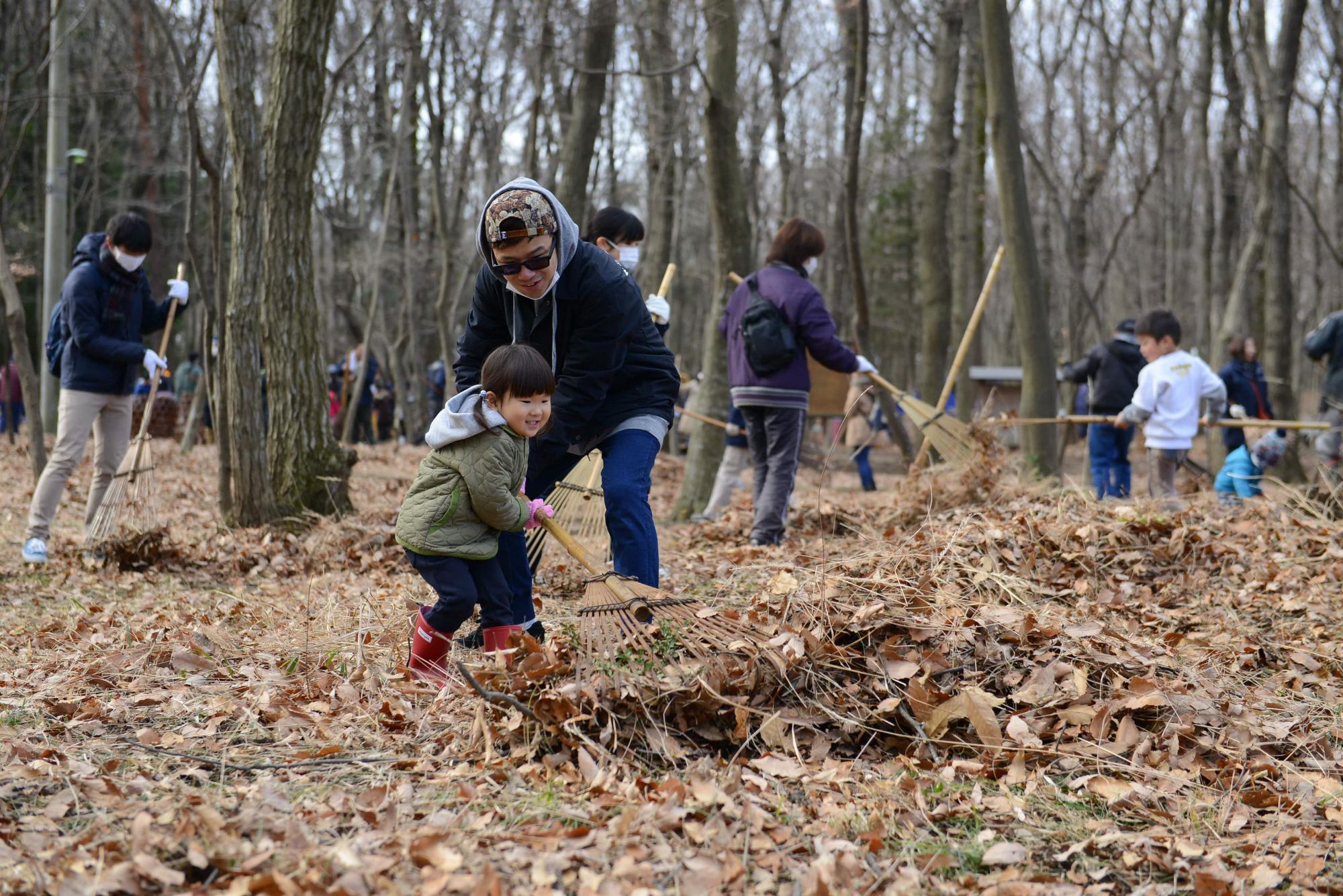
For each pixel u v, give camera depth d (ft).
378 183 77.92
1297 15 43.42
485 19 53.26
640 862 8.59
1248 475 26.17
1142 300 101.91
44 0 46.68
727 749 10.84
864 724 11.14
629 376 13.75
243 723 11.69
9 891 7.80
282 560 21.75
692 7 40.19
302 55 24.45
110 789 9.62
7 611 17.72
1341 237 68.59
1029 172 85.81
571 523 16.88
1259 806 10.47
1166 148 81.10
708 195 32.19
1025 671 12.05
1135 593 17.66
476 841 8.81
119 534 21.39
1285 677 14.26
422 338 84.69
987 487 22.27
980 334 92.38
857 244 37.01
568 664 11.06
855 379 50.21
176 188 92.27
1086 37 73.41
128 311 22.56
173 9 36.06
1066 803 10.21
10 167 45.06
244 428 24.30
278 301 24.73
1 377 55.42
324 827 9.01
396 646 14.03
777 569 17.54
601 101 36.11
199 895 7.88
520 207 12.05
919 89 86.63
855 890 8.39
